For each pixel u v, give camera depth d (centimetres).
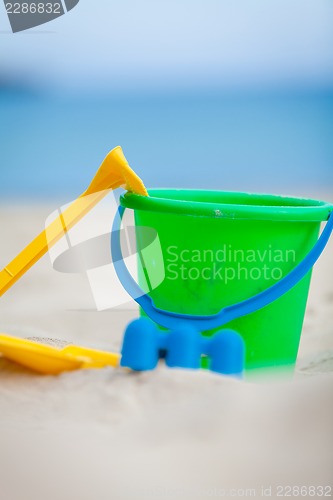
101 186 134
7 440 84
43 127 548
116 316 175
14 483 74
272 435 86
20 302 186
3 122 556
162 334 111
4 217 300
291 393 99
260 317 131
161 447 83
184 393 98
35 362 109
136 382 102
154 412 93
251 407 94
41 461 79
